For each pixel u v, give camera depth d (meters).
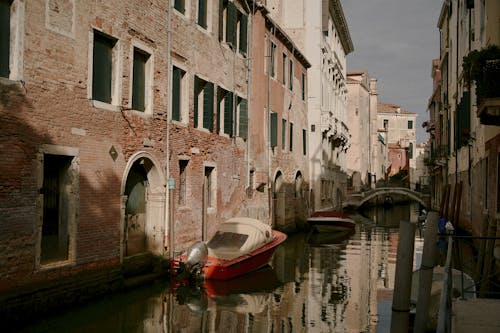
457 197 24.50
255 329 9.41
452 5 27.56
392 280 14.34
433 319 7.60
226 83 17.53
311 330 9.44
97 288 10.56
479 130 18.00
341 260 18.00
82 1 10.33
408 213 47.16
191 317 10.04
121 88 11.62
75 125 10.12
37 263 9.12
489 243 10.34
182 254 12.94
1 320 8.27
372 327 9.67
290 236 25.38
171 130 13.71
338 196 40.09
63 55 9.83
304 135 29.08
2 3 8.75
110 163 11.16
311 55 30.86
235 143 18.31
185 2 14.77
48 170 9.81
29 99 9.02
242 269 13.66
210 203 16.53
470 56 11.52
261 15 20.64
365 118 57.28
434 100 40.84
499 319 6.99
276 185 24.34
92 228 10.55
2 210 8.42
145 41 12.59
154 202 13.23
